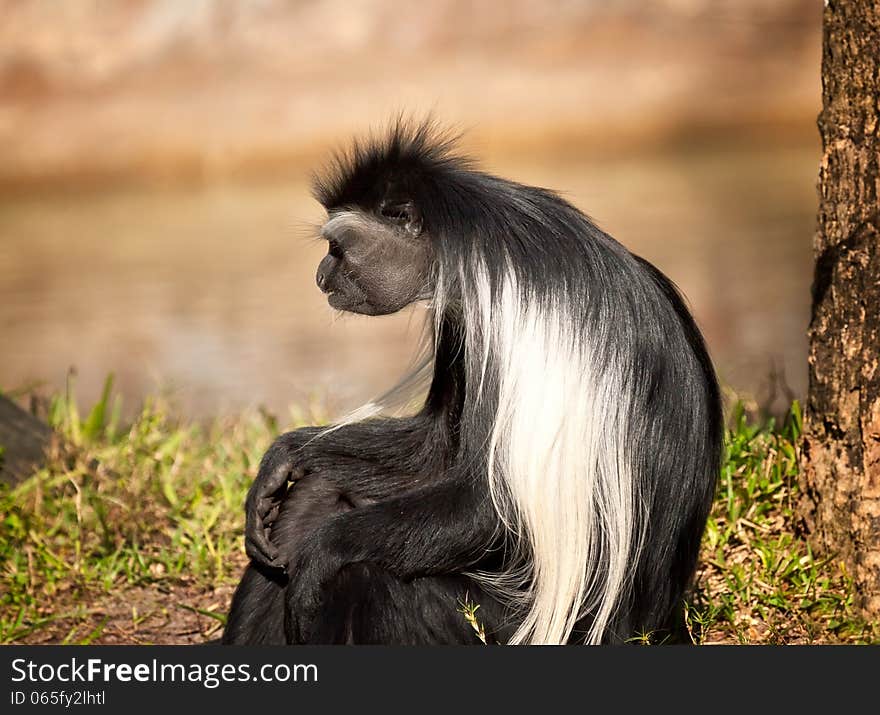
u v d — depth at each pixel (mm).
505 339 15969
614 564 15984
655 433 16250
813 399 19516
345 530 15766
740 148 108375
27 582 22047
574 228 16766
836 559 19062
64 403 30359
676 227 75125
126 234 82688
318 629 15617
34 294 66062
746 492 20906
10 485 25781
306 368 50188
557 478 15656
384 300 17812
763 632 18297
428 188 17344
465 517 15875
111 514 24047
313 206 87625
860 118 18547
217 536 23453
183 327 57969
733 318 54312
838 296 18875
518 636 16047
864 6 18250
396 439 18359
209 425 31344
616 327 16094
